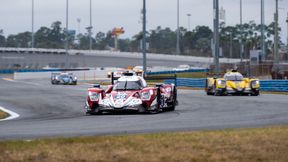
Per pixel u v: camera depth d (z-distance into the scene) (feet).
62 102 172.24
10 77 510.99
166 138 62.49
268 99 167.02
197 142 59.36
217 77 214.07
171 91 128.06
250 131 68.18
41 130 81.15
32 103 171.22
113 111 117.60
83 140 61.36
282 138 61.26
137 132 75.51
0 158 51.24
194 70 465.88
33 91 254.06
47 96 209.15
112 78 130.93
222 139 61.11
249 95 195.31
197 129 79.15
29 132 77.82
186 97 185.98
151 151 54.54
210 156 52.16
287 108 126.31
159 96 120.26
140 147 56.59
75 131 78.89
